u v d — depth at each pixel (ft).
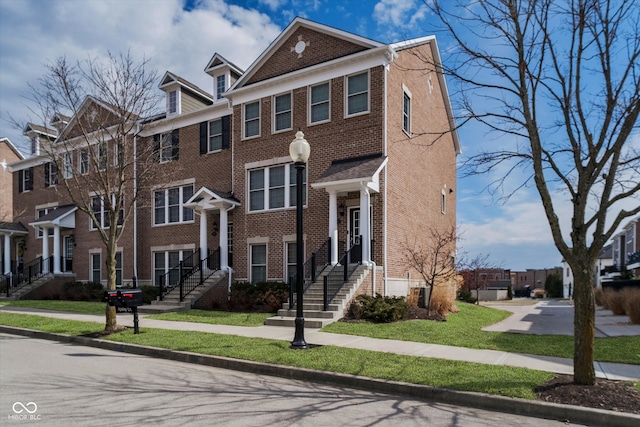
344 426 17.19
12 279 86.07
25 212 94.58
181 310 53.93
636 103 20.68
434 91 71.15
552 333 39.32
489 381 22.04
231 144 67.31
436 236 58.59
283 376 25.71
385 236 50.34
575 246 21.81
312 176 55.72
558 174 22.85
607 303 69.62
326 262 53.01
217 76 72.90
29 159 93.30
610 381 22.08
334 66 54.80
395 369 24.62
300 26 58.65
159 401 20.27
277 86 59.47
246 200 61.00
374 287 47.75
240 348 30.45
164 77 75.10
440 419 18.33
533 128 23.09
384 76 51.83
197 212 67.21
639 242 134.72
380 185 50.62
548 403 19.15
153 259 74.33
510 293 145.18
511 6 23.00
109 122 56.08
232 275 60.64
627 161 22.24
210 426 16.93
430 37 64.34
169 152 73.31
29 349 34.40
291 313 43.04
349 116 53.52
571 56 22.40
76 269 83.20
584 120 21.70
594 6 21.22
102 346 35.40
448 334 35.70
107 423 17.17
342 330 37.06
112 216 40.65
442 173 75.61
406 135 57.82
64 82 45.29
